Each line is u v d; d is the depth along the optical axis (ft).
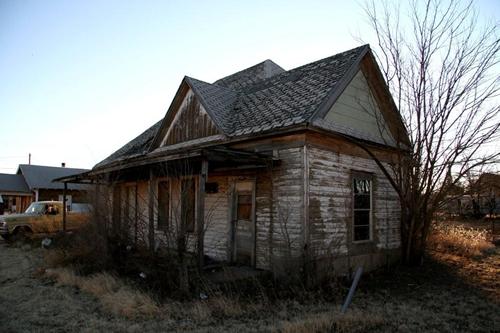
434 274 32.71
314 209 28.37
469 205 96.78
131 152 54.08
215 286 23.90
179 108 44.29
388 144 39.37
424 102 35.24
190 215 38.65
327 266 28.37
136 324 19.11
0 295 25.59
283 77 41.98
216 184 36.45
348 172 32.73
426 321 20.10
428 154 35.17
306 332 17.65
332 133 29.66
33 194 105.91
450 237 47.88
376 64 37.60
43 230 58.90
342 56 37.55
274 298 23.61
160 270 25.22
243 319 20.01
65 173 115.65
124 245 30.14
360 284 28.86
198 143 39.04
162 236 35.19
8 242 56.34
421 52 35.42
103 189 32.65
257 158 27.91
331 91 30.71
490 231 71.20
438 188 37.91
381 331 18.54
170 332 18.08
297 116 28.55
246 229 32.63
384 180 37.70
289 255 26.63
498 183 39.24
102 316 20.66
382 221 36.78
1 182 106.73
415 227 36.37
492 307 22.91
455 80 33.94
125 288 24.56
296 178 28.40
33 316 20.71
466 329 19.07
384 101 39.24
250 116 35.27
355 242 32.63
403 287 28.19
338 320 19.11
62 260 34.60
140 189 47.83
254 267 30.76
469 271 33.99
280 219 29.09
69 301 23.65
